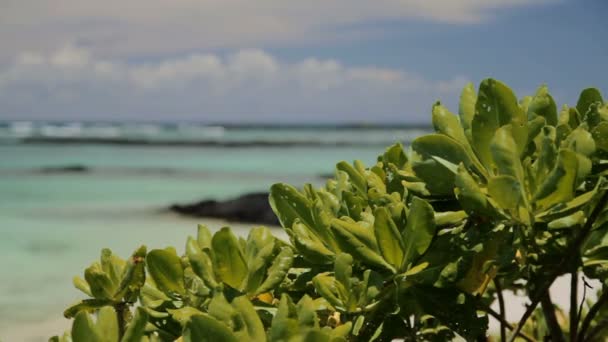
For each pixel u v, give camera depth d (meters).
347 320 1.30
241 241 1.34
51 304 10.91
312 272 1.46
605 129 1.40
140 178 44.38
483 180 1.43
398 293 1.31
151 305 1.36
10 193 34.41
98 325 1.08
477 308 1.50
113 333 1.07
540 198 1.21
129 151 83.38
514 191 1.20
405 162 1.75
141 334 1.05
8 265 15.16
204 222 20.45
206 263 1.24
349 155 75.88
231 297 1.20
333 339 1.05
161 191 35.47
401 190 1.63
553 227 1.37
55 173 47.81
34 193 34.38
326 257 1.37
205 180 42.81
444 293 1.31
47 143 103.31
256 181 41.84
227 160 66.69
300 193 1.50
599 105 1.54
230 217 20.09
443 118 1.49
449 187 1.43
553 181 1.19
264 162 63.25
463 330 1.29
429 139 1.45
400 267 1.31
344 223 1.32
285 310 1.00
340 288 1.27
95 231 20.56
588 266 1.50
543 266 1.43
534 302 1.43
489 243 1.33
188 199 30.98
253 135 146.25
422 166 1.45
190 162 62.91
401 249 1.30
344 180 1.64
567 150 1.17
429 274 1.31
